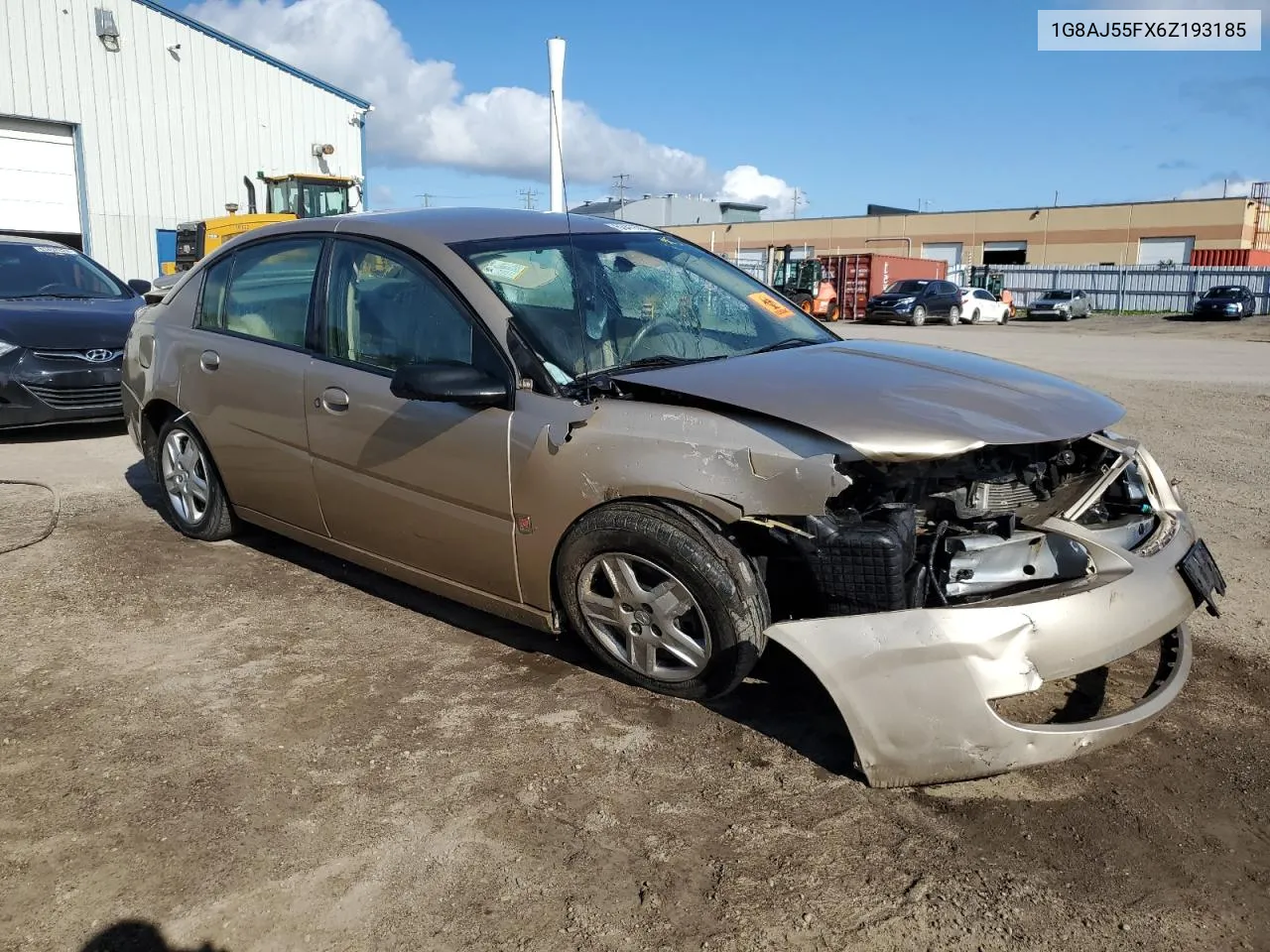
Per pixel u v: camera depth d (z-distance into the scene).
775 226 68.31
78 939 2.18
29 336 6.95
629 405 3.11
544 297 3.52
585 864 2.45
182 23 23.41
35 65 21.41
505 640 3.76
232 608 4.07
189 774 2.82
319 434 3.90
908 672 2.60
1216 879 2.42
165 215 23.70
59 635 3.78
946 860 2.47
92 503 5.62
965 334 28.88
